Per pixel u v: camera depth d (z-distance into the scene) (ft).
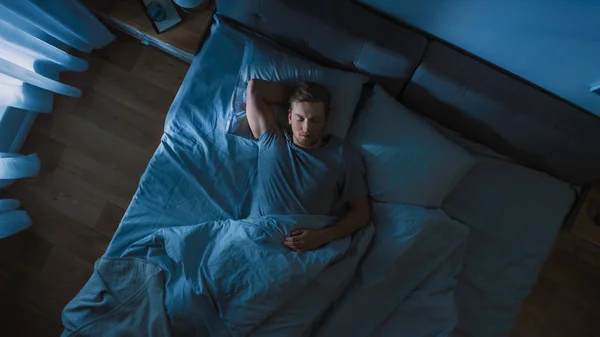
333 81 4.98
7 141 5.99
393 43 4.50
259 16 4.89
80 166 6.28
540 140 4.76
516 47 4.21
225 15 5.28
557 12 3.51
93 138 6.30
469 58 4.63
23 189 6.22
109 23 5.95
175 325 4.35
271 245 4.50
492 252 5.15
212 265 4.45
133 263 4.66
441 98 4.93
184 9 5.40
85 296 4.61
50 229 6.22
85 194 6.24
